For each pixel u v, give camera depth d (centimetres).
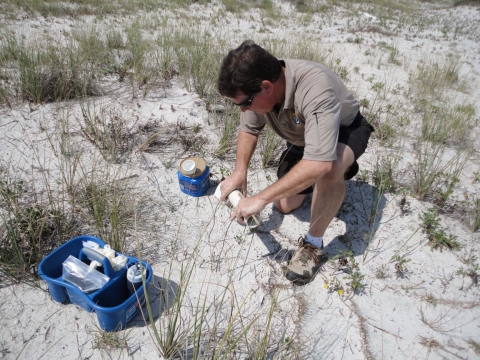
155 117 370
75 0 859
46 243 227
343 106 209
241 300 214
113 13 826
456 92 549
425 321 210
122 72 439
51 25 674
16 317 192
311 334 198
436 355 193
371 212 273
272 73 189
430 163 329
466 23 1220
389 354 193
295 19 1035
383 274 234
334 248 253
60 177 283
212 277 225
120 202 252
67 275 183
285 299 216
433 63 670
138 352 183
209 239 251
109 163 301
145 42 560
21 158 297
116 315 178
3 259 207
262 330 197
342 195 213
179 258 234
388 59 668
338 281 227
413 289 228
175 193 284
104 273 187
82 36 556
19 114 349
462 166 332
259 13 1044
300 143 243
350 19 1095
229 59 185
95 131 324
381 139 374
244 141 244
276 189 195
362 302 218
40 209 238
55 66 395
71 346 183
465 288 229
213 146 342
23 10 735
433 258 248
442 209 290
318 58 559
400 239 262
